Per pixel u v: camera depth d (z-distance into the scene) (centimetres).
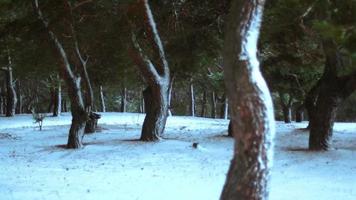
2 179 1202
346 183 1152
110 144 1831
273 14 1269
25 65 2412
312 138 1673
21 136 2220
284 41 1794
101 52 2145
